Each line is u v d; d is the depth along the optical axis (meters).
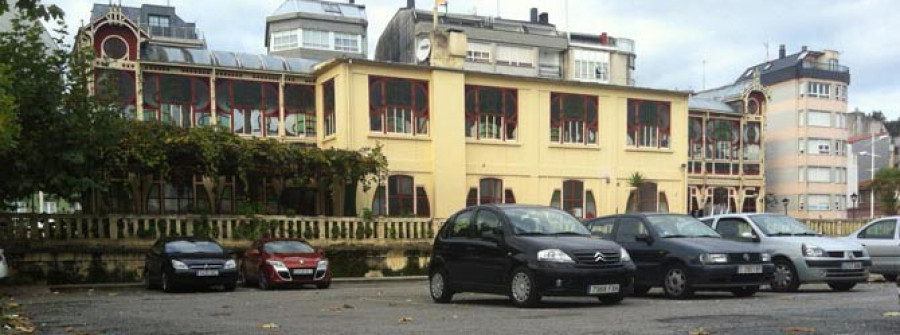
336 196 30.86
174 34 67.06
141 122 26.30
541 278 12.84
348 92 30.97
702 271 14.59
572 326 10.12
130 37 30.44
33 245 23.41
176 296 19.09
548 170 35.34
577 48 64.56
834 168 62.28
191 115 31.09
